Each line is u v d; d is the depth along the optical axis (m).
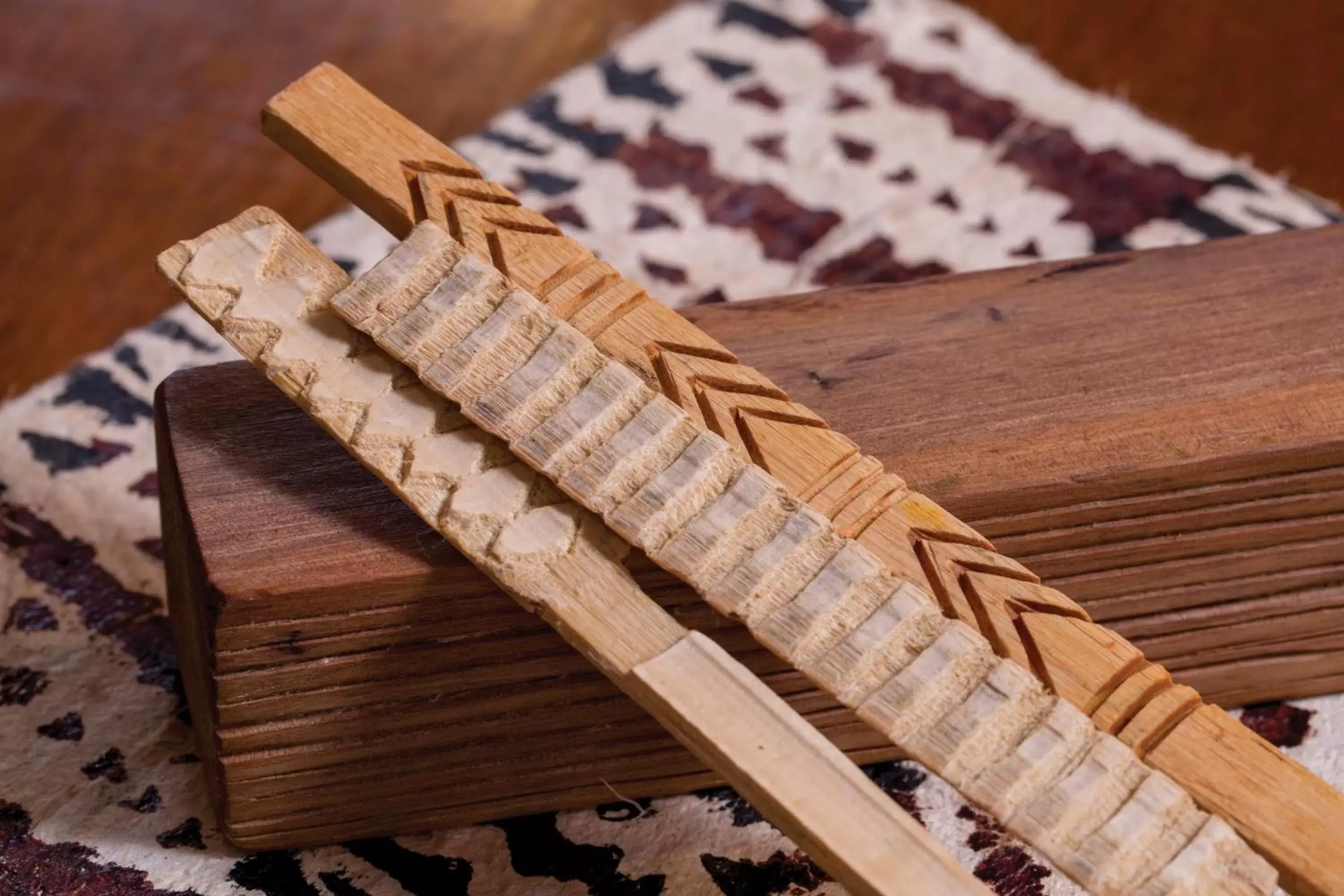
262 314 0.65
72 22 0.91
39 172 0.86
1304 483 0.67
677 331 0.66
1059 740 0.61
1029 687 0.62
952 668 0.62
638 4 0.94
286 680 0.65
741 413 0.65
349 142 0.67
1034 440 0.66
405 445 0.64
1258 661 0.70
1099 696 0.62
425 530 0.64
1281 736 0.71
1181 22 0.92
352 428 0.64
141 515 0.76
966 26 0.91
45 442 0.78
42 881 0.68
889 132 0.88
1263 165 0.87
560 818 0.70
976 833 0.69
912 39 0.91
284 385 0.64
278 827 0.68
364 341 0.65
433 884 0.68
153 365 0.80
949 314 0.69
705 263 0.83
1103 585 0.68
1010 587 0.63
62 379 0.80
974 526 0.66
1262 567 0.68
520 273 0.66
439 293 0.65
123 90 0.89
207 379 0.67
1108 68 0.91
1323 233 0.71
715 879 0.68
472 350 0.64
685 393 0.65
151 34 0.91
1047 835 0.61
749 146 0.87
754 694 0.62
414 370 0.64
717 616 0.65
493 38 0.92
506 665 0.65
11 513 0.76
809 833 0.60
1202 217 0.85
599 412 0.64
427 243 0.65
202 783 0.70
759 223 0.85
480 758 0.67
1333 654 0.71
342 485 0.65
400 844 0.69
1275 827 0.61
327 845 0.69
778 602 0.63
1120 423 0.66
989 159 0.87
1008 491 0.65
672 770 0.69
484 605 0.64
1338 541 0.68
